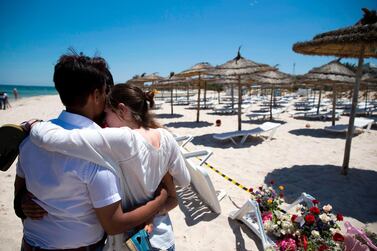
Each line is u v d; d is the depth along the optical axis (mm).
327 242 2295
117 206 917
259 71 8539
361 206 3715
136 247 1025
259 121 13031
